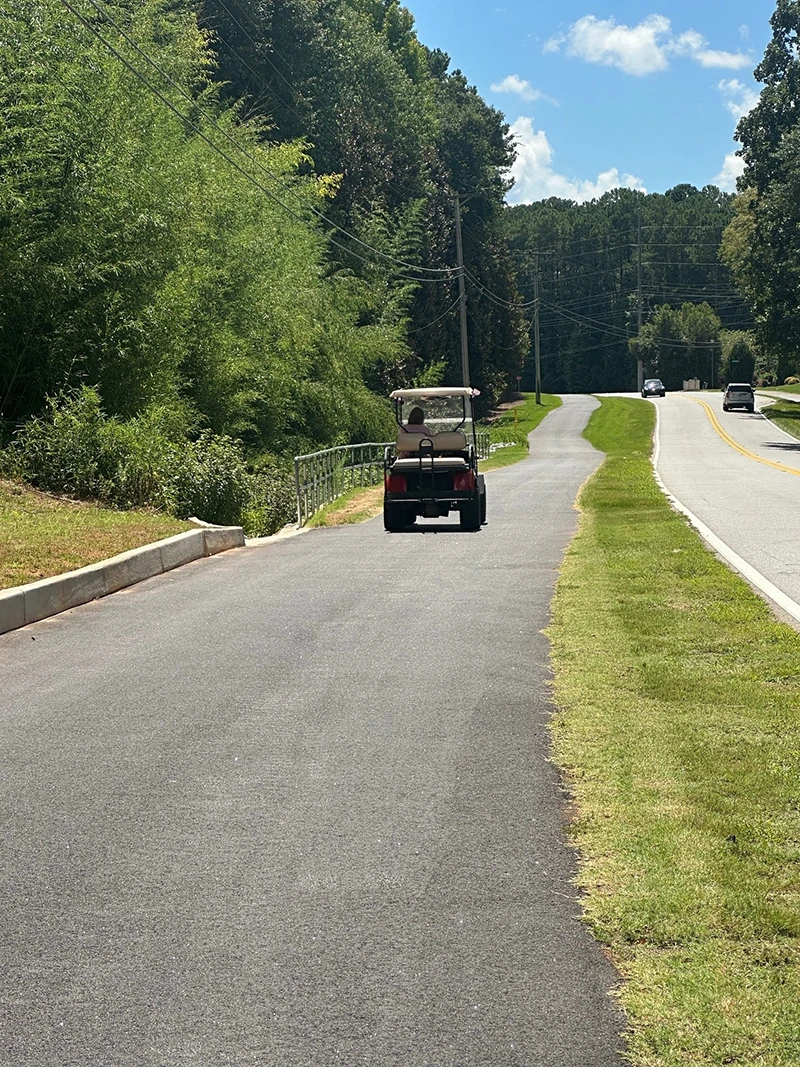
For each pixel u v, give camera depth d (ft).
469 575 44.14
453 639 31.45
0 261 66.08
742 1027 11.42
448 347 242.58
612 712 23.26
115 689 26.45
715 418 258.16
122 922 14.20
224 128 118.73
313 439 133.28
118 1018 11.95
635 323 548.31
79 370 72.79
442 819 17.66
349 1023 11.80
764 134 196.85
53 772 20.31
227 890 15.12
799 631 30.86
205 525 57.98
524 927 13.88
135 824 17.66
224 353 94.84
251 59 175.52
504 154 299.17
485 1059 11.14
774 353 201.16
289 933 13.83
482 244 280.92
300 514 72.64
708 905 14.05
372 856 16.22
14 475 63.62
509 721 23.09
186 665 28.81
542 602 37.35
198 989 12.51
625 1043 11.35
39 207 69.10
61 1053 11.33
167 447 68.64
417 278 228.43
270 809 18.25
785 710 23.06
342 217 178.91
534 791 18.86
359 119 194.59
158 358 76.23
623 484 96.12
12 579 37.06
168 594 40.55
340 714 23.90
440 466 64.39
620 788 18.57
